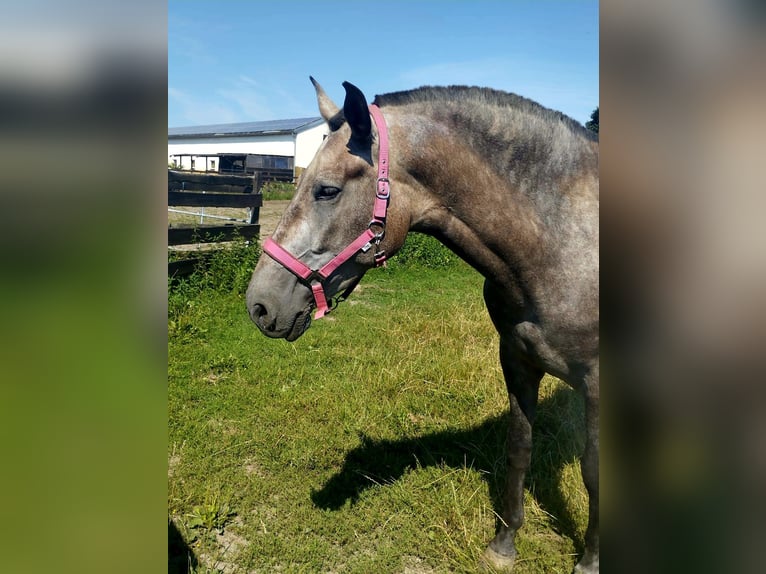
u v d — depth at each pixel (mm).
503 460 2811
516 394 2102
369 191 1718
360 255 1757
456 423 3281
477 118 1748
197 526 2406
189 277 6035
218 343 4609
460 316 5219
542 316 1795
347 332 4980
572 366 1838
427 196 1776
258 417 3355
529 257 1750
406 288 7102
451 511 2449
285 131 32375
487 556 2209
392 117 1758
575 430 3053
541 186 1749
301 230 1747
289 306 1778
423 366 4066
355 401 3502
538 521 2432
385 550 2250
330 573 2180
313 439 3076
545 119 1756
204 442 3039
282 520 2449
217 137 36281
